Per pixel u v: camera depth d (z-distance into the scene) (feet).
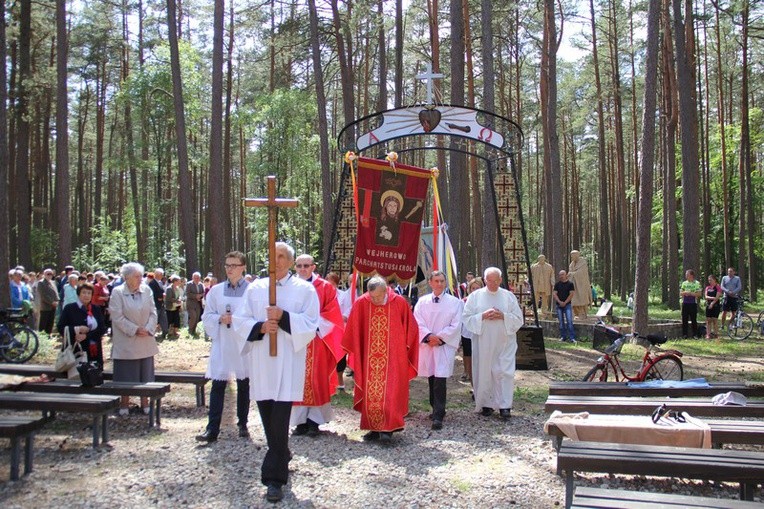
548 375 41.11
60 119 66.13
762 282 151.84
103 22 118.62
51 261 118.83
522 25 103.04
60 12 65.82
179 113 71.31
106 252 116.67
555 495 19.12
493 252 59.47
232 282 24.61
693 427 19.71
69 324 27.84
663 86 91.71
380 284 25.38
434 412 27.81
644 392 26.68
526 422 28.78
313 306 18.75
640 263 53.78
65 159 66.54
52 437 24.44
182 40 113.60
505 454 23.39
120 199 137.49
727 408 22.57
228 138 112.88
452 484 19.97
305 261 25.85
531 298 42.91
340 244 46.37
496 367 29.48
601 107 119.96
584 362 46.78
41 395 23.34
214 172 68.49
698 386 26.73
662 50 91.50
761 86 128.47
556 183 77.61
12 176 112.37
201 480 19.58
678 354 32.83
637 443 19.85
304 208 115.65
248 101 119.34
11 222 112.47
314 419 25.80
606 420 20.84
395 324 25.64
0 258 51.67
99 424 25.08
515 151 42.34
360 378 25.49
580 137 166.71
